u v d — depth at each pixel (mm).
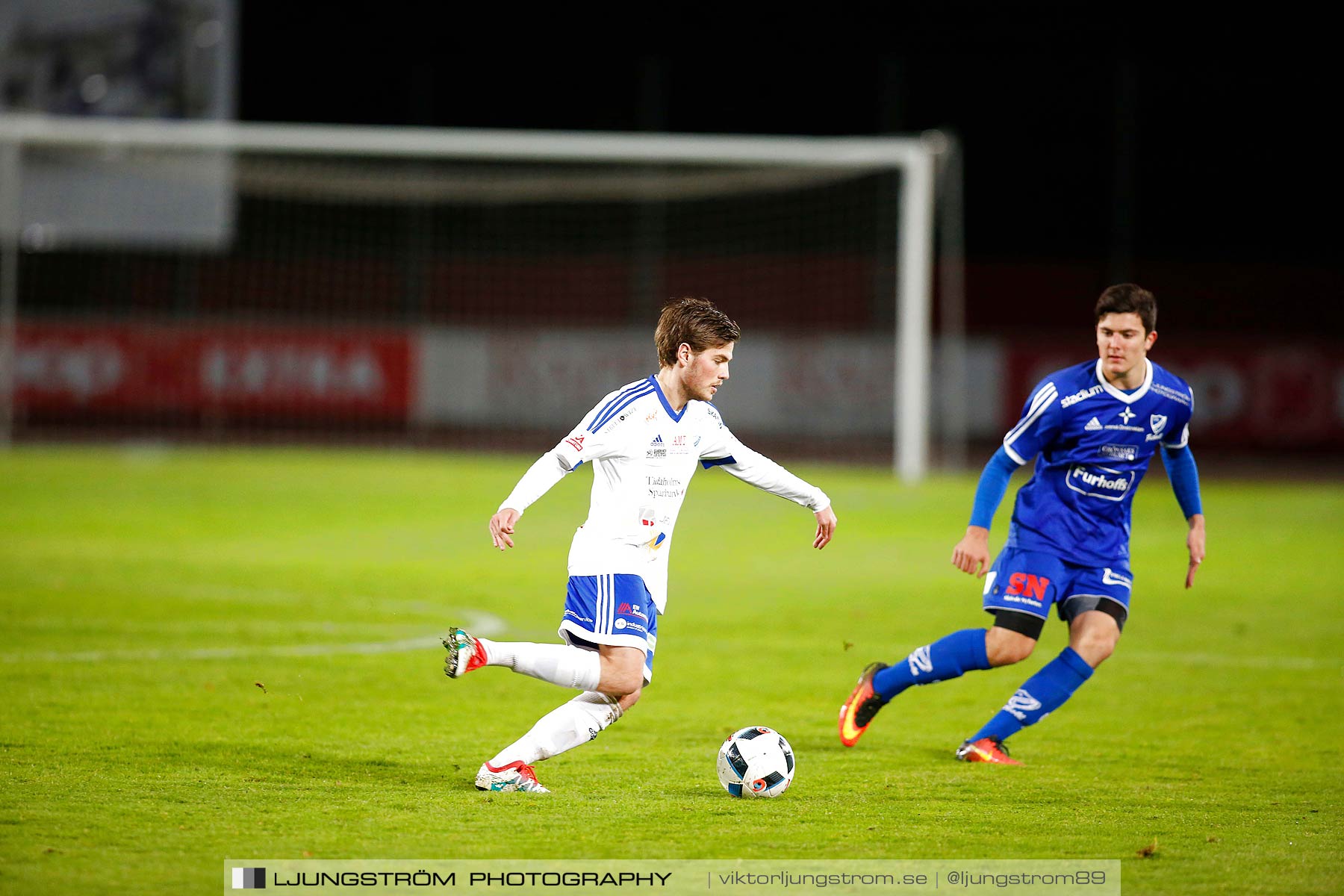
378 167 103125
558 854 13977
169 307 93938
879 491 65812
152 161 86438
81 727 20109
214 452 82062
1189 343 84062
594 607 16266
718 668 27016
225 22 89125
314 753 18797
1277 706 23641
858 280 92438
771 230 97125
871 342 85562
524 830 14867
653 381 16641
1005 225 104000
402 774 17656
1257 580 40781
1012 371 85562
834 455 86188
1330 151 100688
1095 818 15859
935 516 56750
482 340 87938
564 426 87125
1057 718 22641
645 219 99562
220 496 60188
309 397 88125
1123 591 19281
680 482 16641
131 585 36656
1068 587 19344
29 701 22031
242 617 32062
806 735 20984
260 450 84750
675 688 24891
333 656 27234
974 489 67188
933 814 15938
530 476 15984
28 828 14656
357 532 50125
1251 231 101812
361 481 67438
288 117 108438
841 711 20031
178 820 15078
